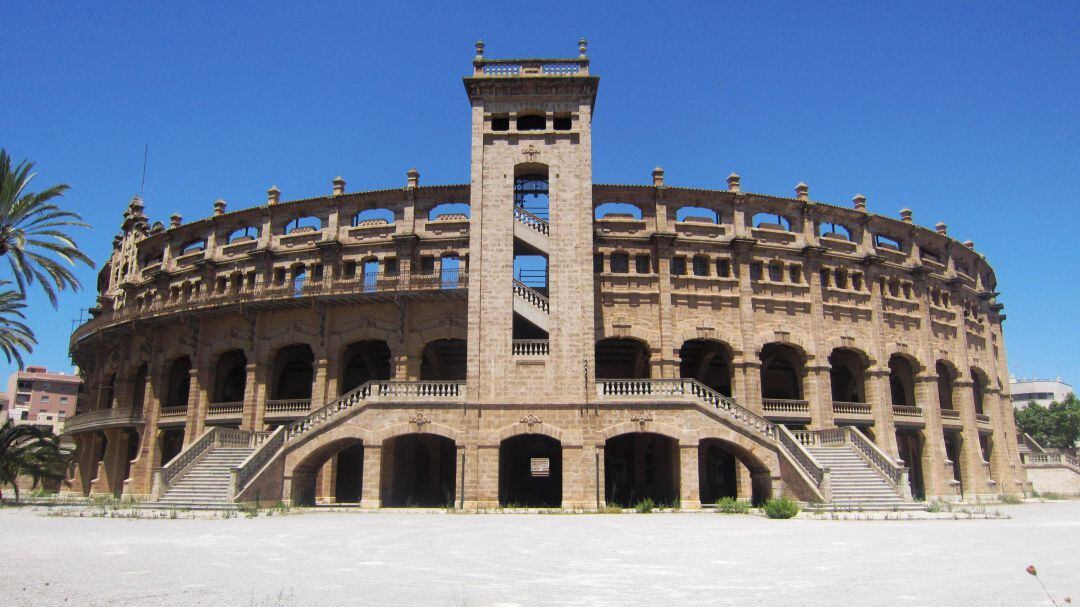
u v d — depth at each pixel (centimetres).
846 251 4472
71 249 3728
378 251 4184
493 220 3622
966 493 4609
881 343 4372
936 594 1112
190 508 3012
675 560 1518
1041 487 5494
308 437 3397
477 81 3784
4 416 11044
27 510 3247
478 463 3325
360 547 1773
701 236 4172
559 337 3466
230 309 4238
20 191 3559
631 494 3838
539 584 1208
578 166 3681
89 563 1459
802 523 2534
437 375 4325
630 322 3984
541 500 4222
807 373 4166
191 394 4350
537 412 3378
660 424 3338
